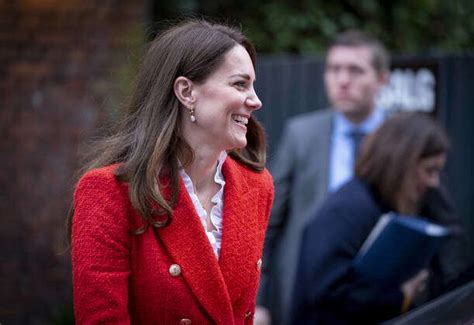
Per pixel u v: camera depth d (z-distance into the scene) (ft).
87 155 15.52
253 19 48.70
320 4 49.29
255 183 15.75
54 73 40.57
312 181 29.68
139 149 14.34
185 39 14.53
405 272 21.59
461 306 16.25
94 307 14.08
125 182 14.30
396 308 21.65
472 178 37.52
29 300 41.29
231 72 14.34
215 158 14.93
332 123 30.14
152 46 14.98
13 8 40.78
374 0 50.39
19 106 40.98
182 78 14.38
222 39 14.44
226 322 14.56
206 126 14.47
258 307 28.37
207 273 14.43
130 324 14.47
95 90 40.11
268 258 29.07
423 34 53.01
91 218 14.19
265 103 40.91
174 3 46.52
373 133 22.95
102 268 14.08
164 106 14.52
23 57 40.88
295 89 40.34
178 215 14.46
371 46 29.76
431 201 25.12
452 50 53.88
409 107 36.68
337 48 29.86
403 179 22.22
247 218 15.28
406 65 36.73
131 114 14.93
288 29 48.24
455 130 37.45
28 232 41.16
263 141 16.19
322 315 22.03
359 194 22.38
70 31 40.42
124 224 14.26
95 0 40.19
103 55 40.14
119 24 40.06
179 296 14.32
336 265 21.85
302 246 22.72
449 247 24.77
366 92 29.66
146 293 14.38
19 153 41.06
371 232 22.06
